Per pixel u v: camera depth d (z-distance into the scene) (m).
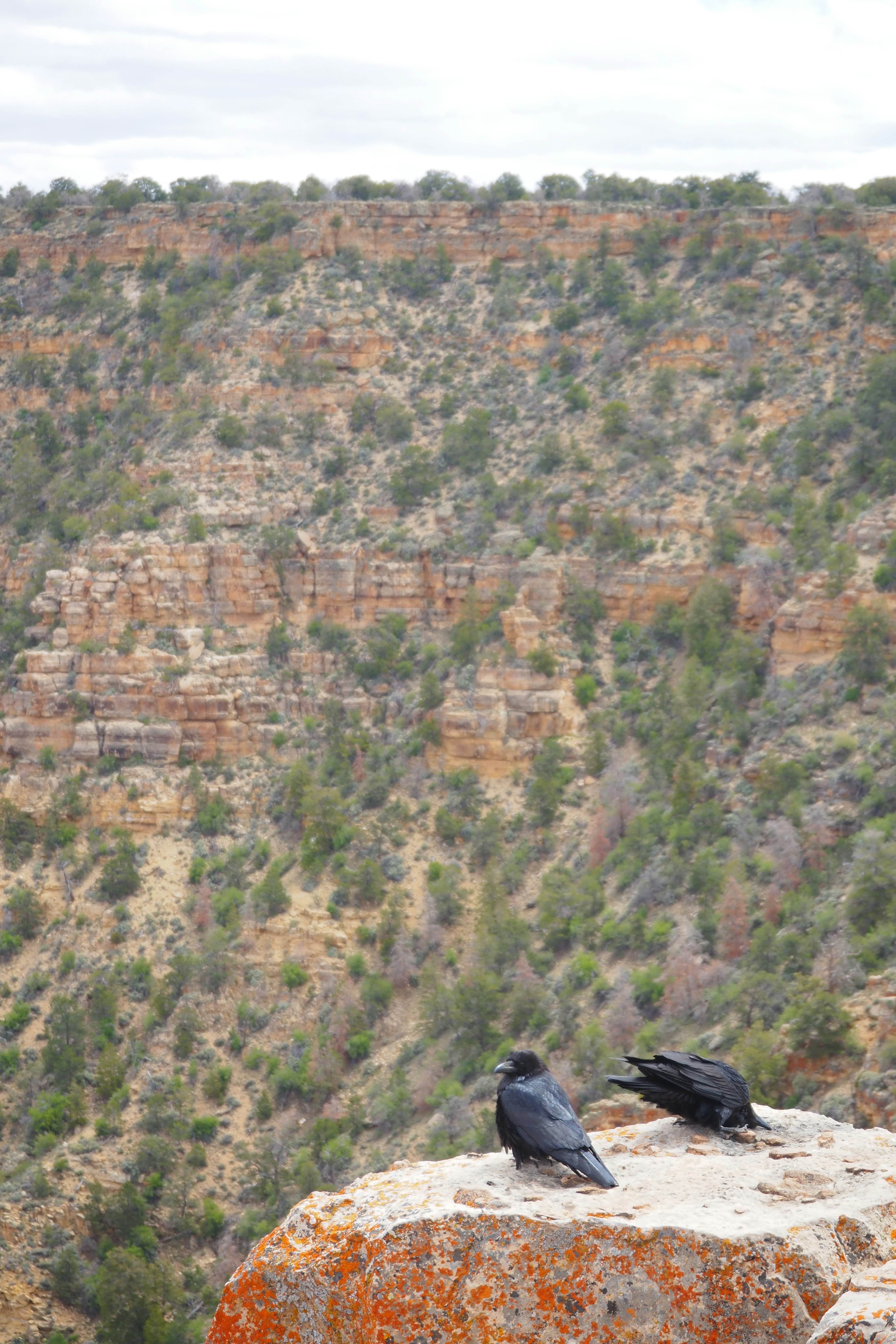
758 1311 11.05
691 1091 14.17
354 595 128.50
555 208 160.62
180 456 143.50
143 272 173.88
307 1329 12.13
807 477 119.88
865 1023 61.28
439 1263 11.64
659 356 138.12
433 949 100.62
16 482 152.88
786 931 77.31
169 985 100.81
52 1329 79.56
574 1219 11.64
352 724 120.81
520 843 106.69
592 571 122.62
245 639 127.75
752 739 99.75
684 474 125.94
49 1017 101.25
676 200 164.75
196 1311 77.50
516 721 114.38
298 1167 83.88
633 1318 11.22
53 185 197.12
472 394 147.75
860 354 129.62
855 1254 11.52
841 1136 13.98
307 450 144.12
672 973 80.25
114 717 120.75
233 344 154.00
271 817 116.06
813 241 142.75
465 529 129.25
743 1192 12.47
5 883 113.19
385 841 109.69
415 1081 88.50
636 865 95.25
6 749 121.50
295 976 99.50
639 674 116.69
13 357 173.75
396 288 161.50
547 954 92.94
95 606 126.50
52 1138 90.62
